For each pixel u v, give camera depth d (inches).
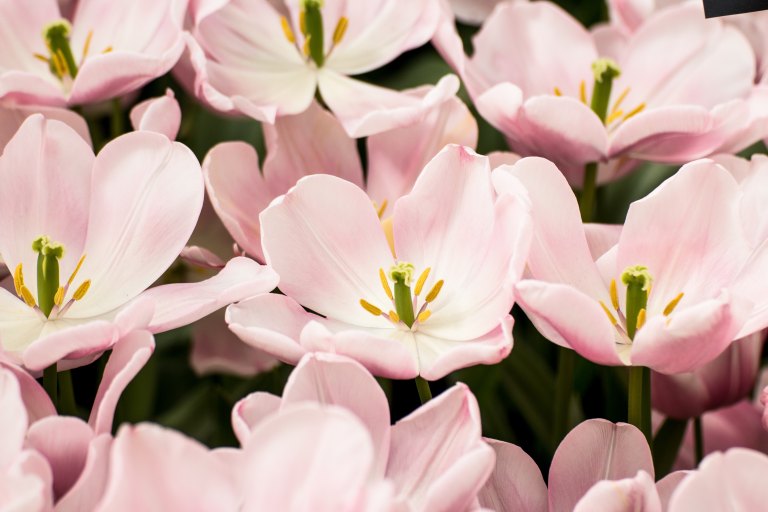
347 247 35.6
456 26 45.5
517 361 39.6
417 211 35.8
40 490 30.4
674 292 35.5
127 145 35.9
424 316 35.2
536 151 38.9
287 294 35.1
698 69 40.8
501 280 34.4
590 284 35.4
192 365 39.6
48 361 33.4
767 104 39.3
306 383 32.7
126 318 33.4
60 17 40.4
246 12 40.4
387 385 38.0
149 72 37.7
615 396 38.9
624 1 41.7
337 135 39.0
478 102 38.7
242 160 37.9
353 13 40.7
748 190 36.0
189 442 30.7
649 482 32.0
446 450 33.0
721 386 37.6
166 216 35.6
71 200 36.0
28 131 35.7
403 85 44.2
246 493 30.6
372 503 30.2
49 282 35.0
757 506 31.3
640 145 38.1
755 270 34.8
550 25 41.3
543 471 38.3
